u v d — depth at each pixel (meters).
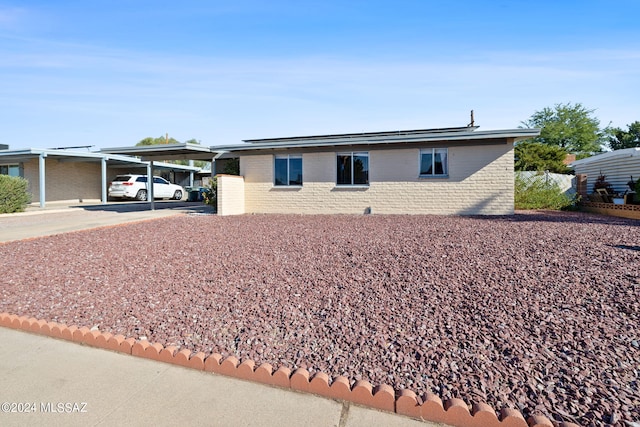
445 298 3.92
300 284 4.59
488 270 4.73
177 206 19.33
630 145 38.12
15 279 5.34
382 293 4.16
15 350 3.29
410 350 2.94
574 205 14.40
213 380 2.75
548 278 4.32
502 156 12.01
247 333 3.36
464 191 12.34
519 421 2.06
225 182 13.46
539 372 2.56
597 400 2.25
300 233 8.38
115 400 2.50
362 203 13.28
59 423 2.25
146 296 4.43
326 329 3.37
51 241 8.22
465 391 2.40
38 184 22.39
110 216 13.88
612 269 4.51
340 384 2.47
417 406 2.27
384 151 13.00
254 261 5.79
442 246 6.21
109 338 3.28
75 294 4.62
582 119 39.66
